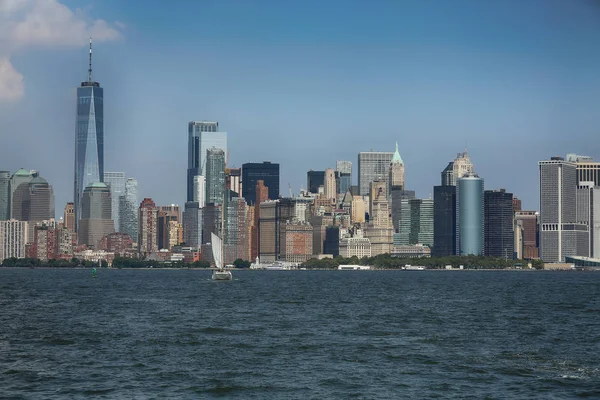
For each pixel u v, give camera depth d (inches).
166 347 5644.7
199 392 4183.1
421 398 4057.6
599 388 4261.8
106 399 4025.6
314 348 5595.5
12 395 4099.4
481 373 4650.6
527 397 4074.8
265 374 4633.4
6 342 5920.3
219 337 6200.8
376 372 4687.5
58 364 4945.9
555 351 5482.3
